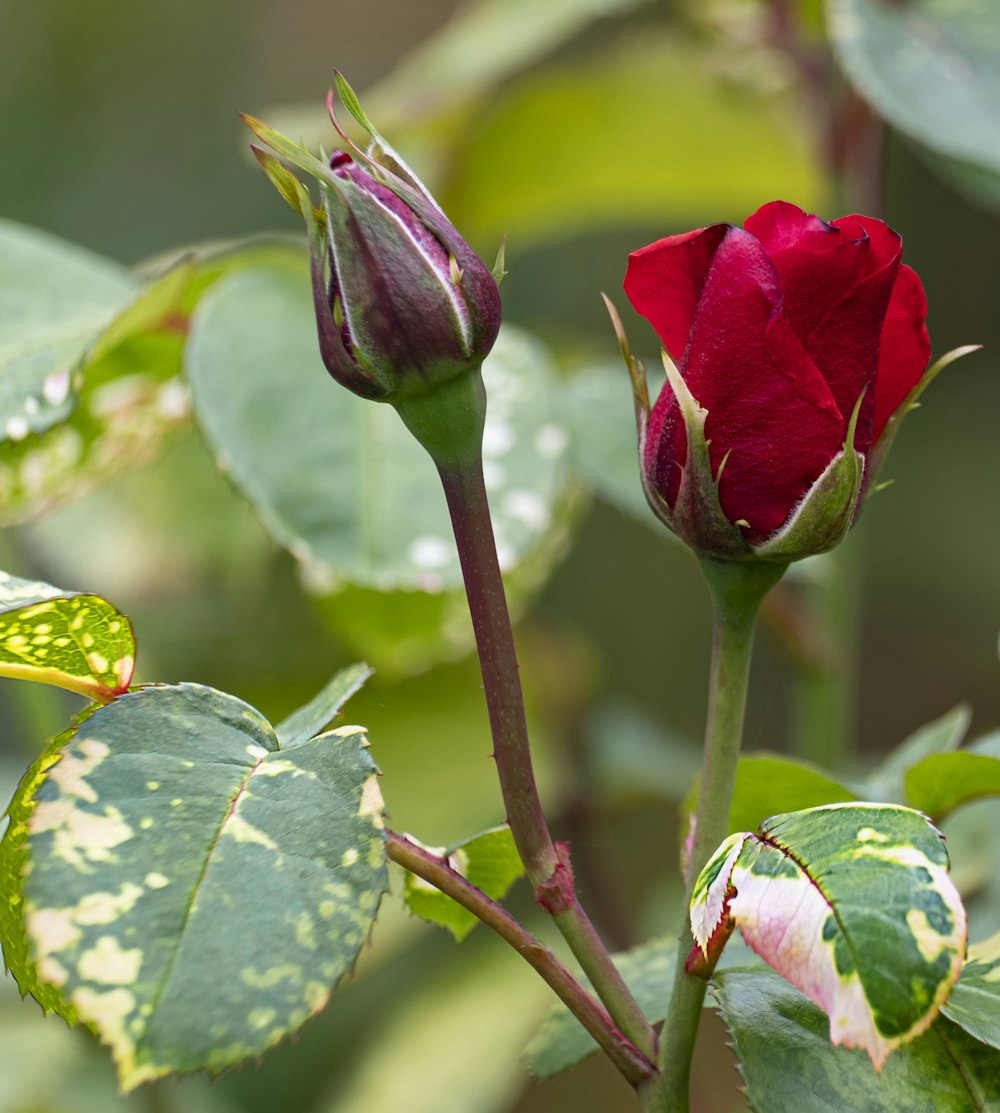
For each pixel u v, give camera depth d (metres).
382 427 0.77
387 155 0.65
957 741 0.74
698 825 0.66
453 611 0.94
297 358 0.78
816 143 1.07
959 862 0.79
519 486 0.79
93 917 0.62
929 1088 0.65
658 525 0.88
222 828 0.63
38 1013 1.03
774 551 0.65
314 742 0.65
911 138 0.81
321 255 0.65
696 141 1.22
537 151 1.22
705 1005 0.67
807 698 1.01
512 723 0.65
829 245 0.65
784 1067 0.65
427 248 0.64
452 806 1.21
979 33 0.83
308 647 1.22
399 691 1.20
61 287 0.78
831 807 0.64
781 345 0.65
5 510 0.85
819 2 1.05
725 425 0.65
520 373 0.80
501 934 0.65
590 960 0.65
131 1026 0.62
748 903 0.63
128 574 1.11
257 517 0.76
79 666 0.67
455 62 1.14
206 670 1.22
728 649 0.66
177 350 0.82
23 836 0.64
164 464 1.09
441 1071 1.18
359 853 0.63
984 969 0.67
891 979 0.62
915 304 0.66
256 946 0.62
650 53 1.18
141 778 0.64
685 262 0.66
